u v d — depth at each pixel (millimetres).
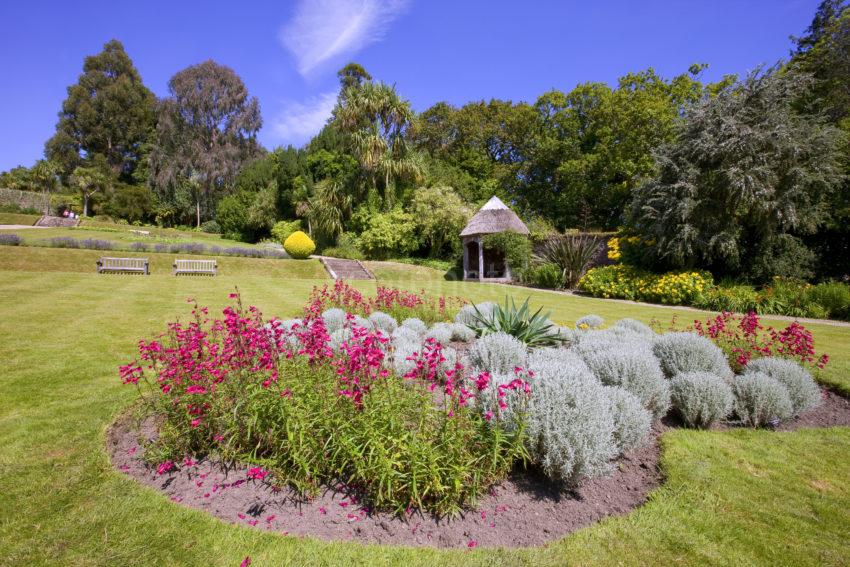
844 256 12359
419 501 2439
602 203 28438
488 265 21516
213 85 41250
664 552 2277
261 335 3281
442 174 27438
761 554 2281
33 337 5926
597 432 2783
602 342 4922
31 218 33812
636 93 25422
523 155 33906
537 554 2232
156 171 42156
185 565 2090
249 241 35469
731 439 3648
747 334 5664
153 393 3686
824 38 18109
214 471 2928
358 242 23734
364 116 25078
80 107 43625
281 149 36125
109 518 2396
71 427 3402
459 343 6547
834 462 3293
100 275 12664
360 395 2764
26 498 2531
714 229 12500
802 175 11320
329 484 2801
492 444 2746
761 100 12109
